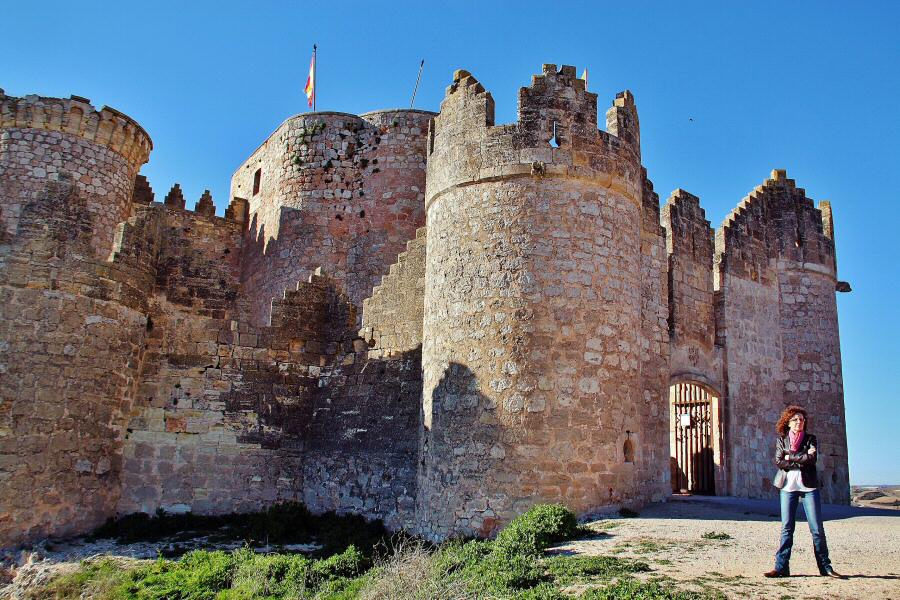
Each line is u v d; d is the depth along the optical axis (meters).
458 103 21.53
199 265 36.38
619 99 21.81
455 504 18.97
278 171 33.97
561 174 20.02
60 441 21.06
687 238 27.12
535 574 13.30
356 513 23.30
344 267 31.84
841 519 18.81
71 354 21.59
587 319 19.42
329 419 25.16
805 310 30.56
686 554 14.00
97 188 26.73
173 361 24.12
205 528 22.72
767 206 31.03
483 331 19.52
